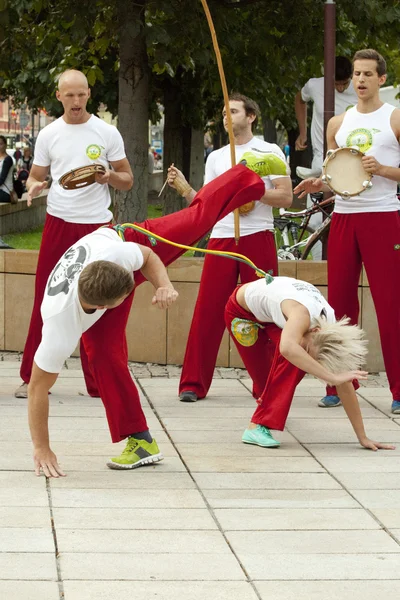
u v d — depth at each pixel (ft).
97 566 16.17
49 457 21.36
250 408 27.66
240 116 27.07
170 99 72.54
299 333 21.54
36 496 19.72
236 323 24.73
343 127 26.94
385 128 26.48
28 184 26.81
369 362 32.35
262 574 15.99
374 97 26.68
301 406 28.04
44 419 21.11
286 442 24.29
